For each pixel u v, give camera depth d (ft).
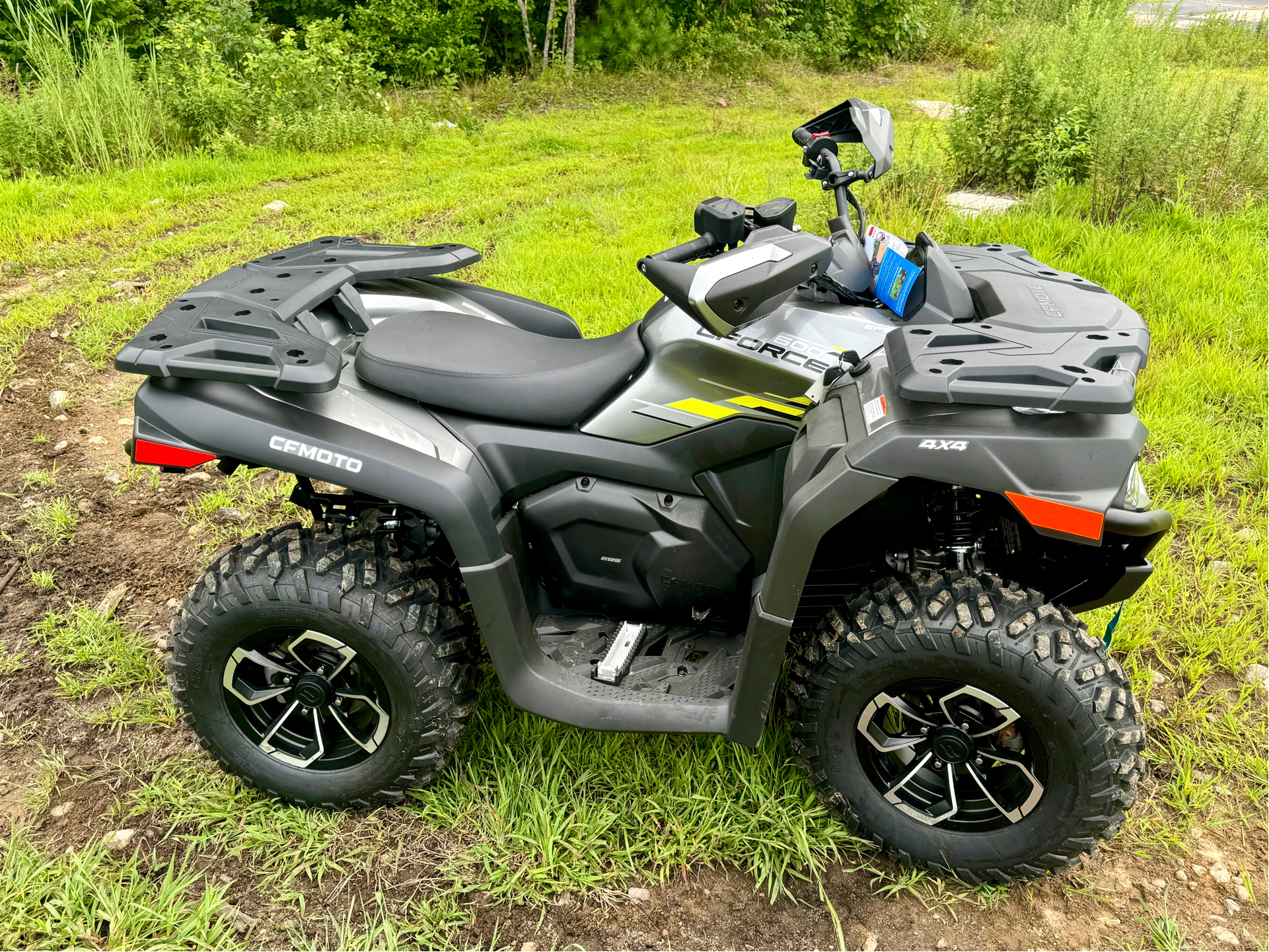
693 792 7.88
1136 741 6.34
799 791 7.82
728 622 8.35
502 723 8.39
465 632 7.48
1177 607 10.01
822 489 6.29
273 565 7.16
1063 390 5.75
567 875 7.27
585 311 16.07
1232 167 20.68
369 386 7.75
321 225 23.20
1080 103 23.56
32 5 35.94
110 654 9.61
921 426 6.20
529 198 25.34
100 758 8.46
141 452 6.99
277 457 6.89
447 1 50.19
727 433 7.53
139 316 17.42
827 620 7.04
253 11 48.06
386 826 7.78
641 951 6.81
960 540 6.98
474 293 9.49
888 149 8.11
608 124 38.06
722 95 44.50
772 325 7.37
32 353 16.35
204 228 23.13
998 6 57.31
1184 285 16.42
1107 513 6.32
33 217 23.89
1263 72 40.11
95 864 7.27
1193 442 12.55
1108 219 20.59
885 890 7.25
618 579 8.16
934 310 6.90
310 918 7.02
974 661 6.38
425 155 32.48
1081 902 7.18
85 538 11.57
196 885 7.28
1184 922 6.98
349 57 40.70
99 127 29.30
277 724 7.69
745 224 8.17
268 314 7.41
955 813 7.02
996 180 24.72
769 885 7.22
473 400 7.56
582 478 7.88
